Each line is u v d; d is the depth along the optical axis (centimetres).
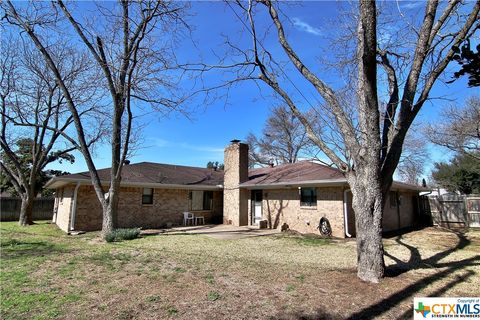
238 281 596
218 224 1966
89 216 1533
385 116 638
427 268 703
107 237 1154
